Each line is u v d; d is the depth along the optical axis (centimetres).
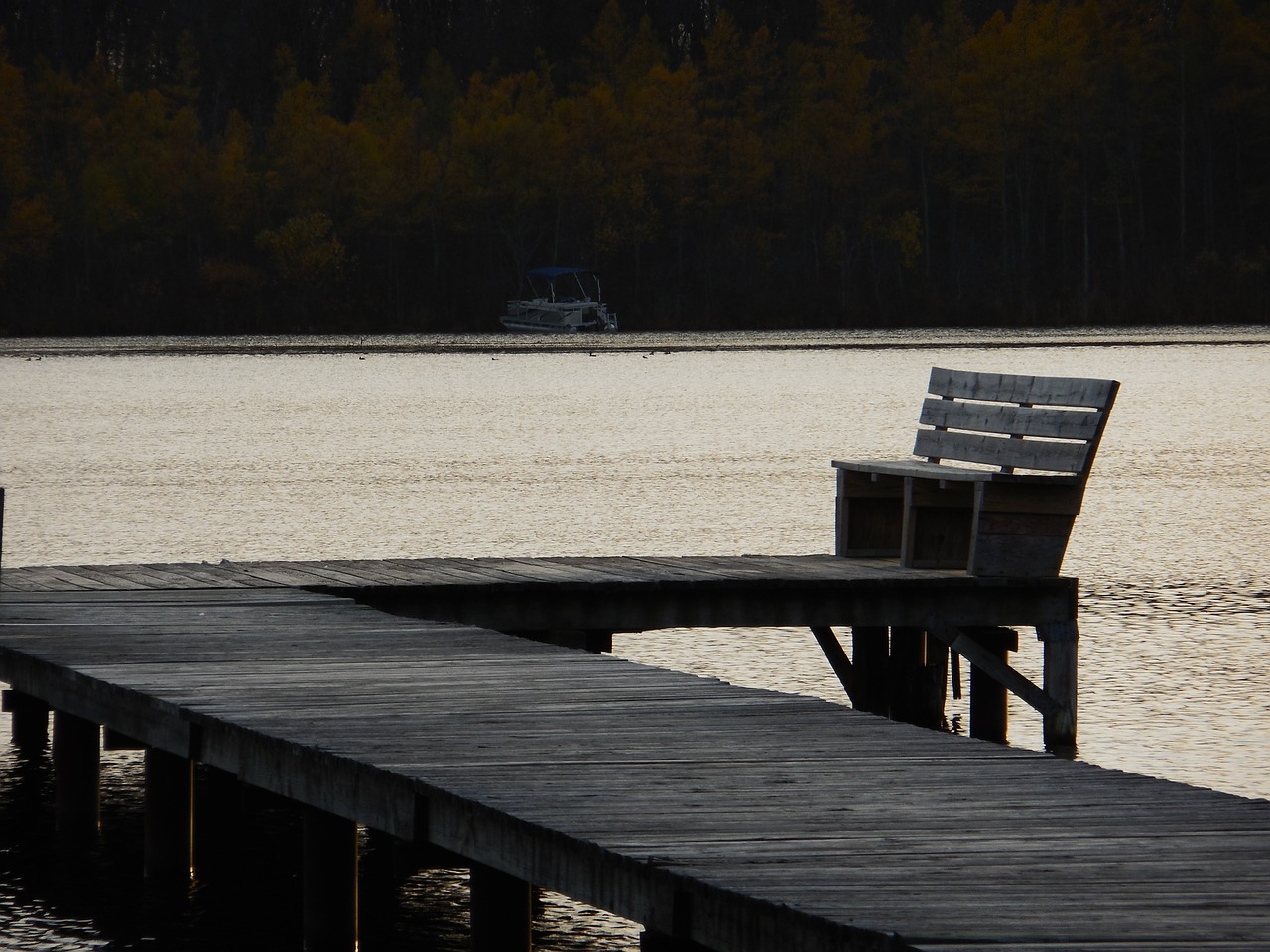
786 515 6412
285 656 2519
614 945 2172
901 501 3575
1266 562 5247
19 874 2458
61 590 3234
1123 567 5172
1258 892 1353
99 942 2195
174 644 2623
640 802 1650
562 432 10256
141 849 2583
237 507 6725
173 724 2166
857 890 1361
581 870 1511
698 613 3117
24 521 6309
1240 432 9912
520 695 2220
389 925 2252
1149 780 1745
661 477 7781
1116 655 3881
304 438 9931
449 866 2253
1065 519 3183
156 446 9425
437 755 1864
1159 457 8569
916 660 3378
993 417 3350
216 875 2475
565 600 3097
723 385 14862
